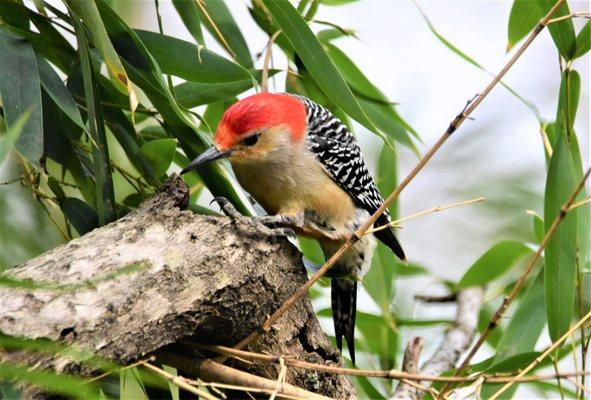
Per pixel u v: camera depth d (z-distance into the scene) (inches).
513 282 437.7
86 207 305.6
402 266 437.4
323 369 256.2
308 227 348.8
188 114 311.4
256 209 371.6
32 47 282.0
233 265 261.0
